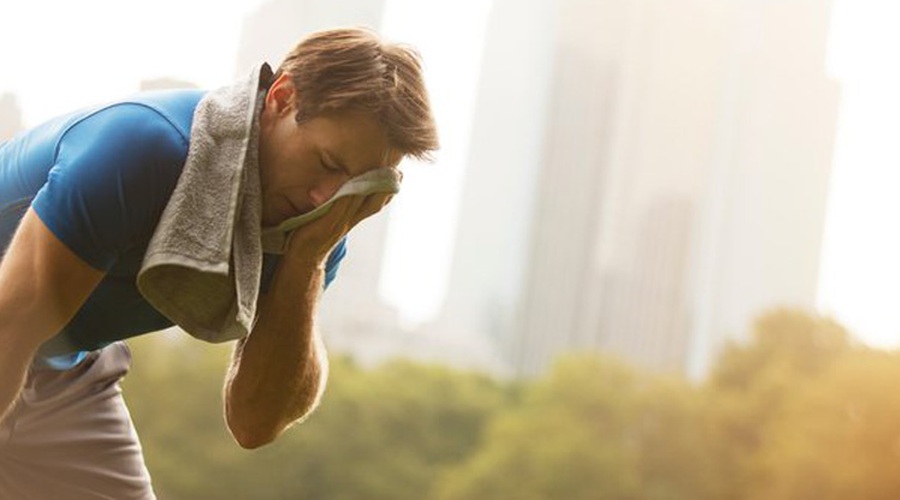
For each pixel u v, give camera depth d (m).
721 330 61.81
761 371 40.19
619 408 40.19
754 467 39.09
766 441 39.25
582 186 63.22
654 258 62.50
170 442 35.62
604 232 63.22
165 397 35.66
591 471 39.25
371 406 39.75
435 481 39.75
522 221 62.16
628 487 38.81
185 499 35.50
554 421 39.91
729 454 39.88
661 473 39.53
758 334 41.34
